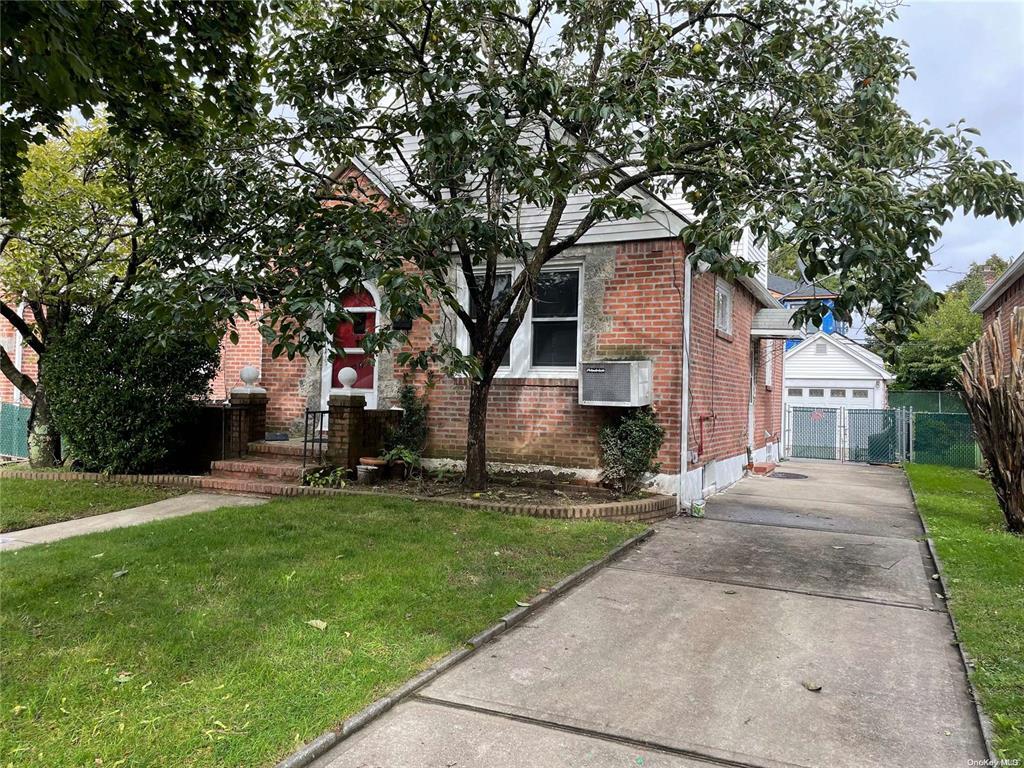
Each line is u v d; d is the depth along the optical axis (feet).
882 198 18.89
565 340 30.45
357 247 18.19
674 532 24.73
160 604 14.49
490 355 27.12
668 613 15.90
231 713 10.32
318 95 25.20
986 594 16.92
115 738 9.51
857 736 10.46
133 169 29.73
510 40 27.07
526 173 21.86
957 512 29.81
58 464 34.01
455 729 10.45
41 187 29.17
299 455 31.40
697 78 25.68
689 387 29.09
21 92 15.96
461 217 23.48
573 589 17.60
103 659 11.91
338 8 25.22
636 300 28.81
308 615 14.32
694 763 9.67
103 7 15.75
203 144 23.26
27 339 33.96
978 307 57.36
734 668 12.91
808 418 68.44
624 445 27.78
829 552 22.04
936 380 99.86
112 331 30.55
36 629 13.05
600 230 29.40
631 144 23.99
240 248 25.22
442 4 24.35
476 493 27.04
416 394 32.53
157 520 22.62
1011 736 10.20
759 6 25.66
